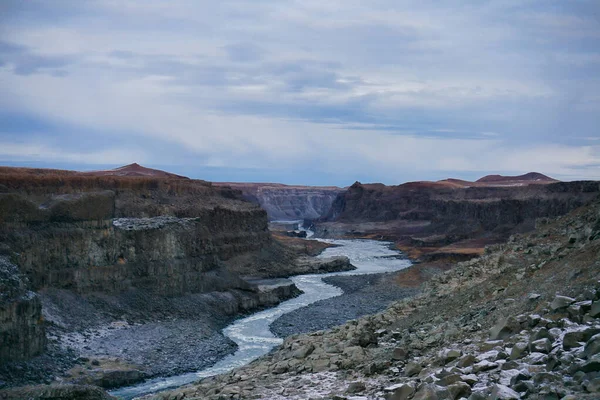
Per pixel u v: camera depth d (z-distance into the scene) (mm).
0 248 62594
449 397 20438
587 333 22078
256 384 33281
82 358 55562
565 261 35062
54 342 58125
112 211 79000
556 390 17984
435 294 48594
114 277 76438
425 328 39344
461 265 53375
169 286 82750
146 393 49688
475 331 32375
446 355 27297
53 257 70875
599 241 33500
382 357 33188
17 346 50469
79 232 74188
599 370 19094
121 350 60562
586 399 17078
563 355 20875
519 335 26109
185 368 57531
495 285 40344
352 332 41219
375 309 86062
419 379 25672
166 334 68312
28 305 51969
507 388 19125
